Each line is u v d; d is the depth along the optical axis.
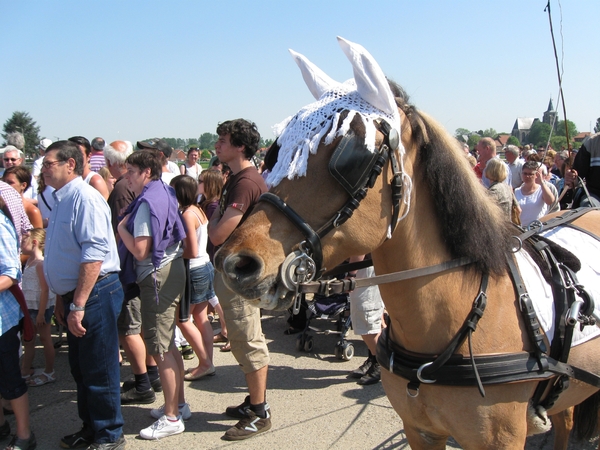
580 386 2.05
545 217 2.77
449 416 1.75
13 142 7.36
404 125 1.64
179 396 3.63
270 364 4.72
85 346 3.03
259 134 3.27
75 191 2.98
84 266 2.87
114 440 3.16
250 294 1.40
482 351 1.72
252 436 3.35
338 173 1.44
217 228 3.03
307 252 1.45
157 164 3.48
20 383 3.21
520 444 1.77
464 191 1.68
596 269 2.10
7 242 3.05
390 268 1.75
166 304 3.37
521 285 1.79
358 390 4.07
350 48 1.49
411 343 1.80
